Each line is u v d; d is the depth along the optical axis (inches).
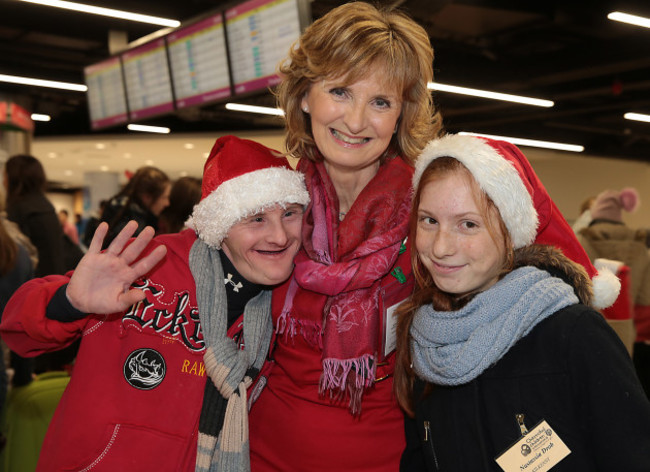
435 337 47.3
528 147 519.2
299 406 57.6
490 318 44.9
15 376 99.9
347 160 55.6
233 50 178.7
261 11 165.8
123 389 53.1
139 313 54.3
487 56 300.7
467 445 47.0
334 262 56.2
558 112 398.3
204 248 56.1
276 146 420.5
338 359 53.7
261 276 53.7
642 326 151.9
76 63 334.6
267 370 59.6
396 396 54.2
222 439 52.6
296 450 57.4
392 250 54.4
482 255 46.1
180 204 123.2
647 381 149.0
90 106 253.1
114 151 491.2
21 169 144.2
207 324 53.5
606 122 466.9
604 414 41.2
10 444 97.8
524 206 45.9
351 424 56.5
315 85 55.7
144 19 208.4
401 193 56.6
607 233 150.3
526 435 43.7
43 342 52.9
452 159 47.1
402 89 55.2
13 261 97.6
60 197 955.3
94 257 49.7
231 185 51.9
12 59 320.2
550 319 44.4
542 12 248.1
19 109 253.4
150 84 220.4
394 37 54.3
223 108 290.5
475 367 44.2
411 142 59.5
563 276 47.1
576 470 42.7
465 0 229.0
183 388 53.7
